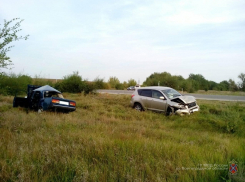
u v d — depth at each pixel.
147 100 11.46
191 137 6.26
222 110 10.60
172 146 4.86
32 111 10.20
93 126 7.05
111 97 18.44
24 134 5.46
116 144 4.75
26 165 3.64
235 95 24.45
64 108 9.76
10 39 6.39
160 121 9.05
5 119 7.22
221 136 6.80
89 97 17.58
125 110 11.49
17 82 19.25
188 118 9.01
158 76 43.84
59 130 6.11
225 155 4.60
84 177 3.29
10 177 3.35
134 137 5.65
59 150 4.27
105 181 3.34
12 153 4.09
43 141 4.96
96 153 4.25
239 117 8.48
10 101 14.12
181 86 36.78
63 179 3.39
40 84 23.73
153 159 4.06
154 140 5.46
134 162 3.85
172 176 3.54
